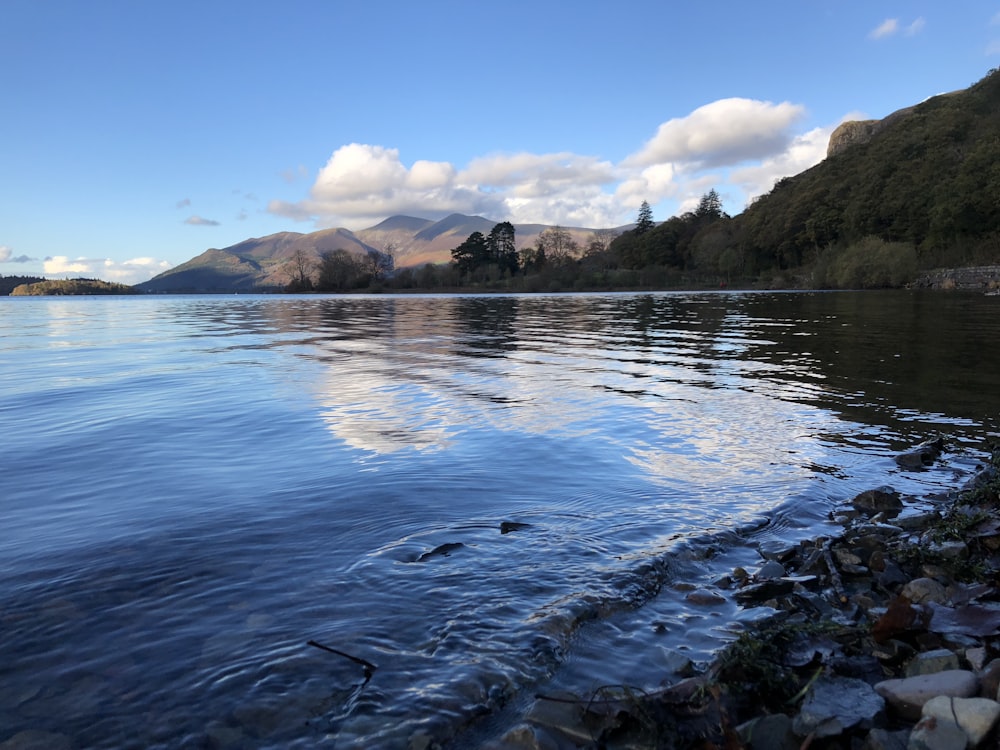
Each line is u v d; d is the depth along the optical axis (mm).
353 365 11734
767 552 3740
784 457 5656
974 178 65500
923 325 18609
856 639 2785
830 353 12703
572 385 9352
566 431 6523
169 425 6816
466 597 3037
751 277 100125
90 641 2600
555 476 5035
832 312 26422
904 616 2814
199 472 5109
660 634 2807
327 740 2078
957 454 5758
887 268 60312
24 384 9641
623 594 3121
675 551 3643
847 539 3965
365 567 3338
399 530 3873
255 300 76500
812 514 4352
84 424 6898
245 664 2461
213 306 51406
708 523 4113
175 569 3283
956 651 2621
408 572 3291
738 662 2475
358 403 8016
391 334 19328
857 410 7488
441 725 2156
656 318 25781
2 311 42406
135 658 2486
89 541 3660
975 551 3760
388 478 4934
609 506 4383
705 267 107250
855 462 5523
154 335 19656
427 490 4656
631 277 99875
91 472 5109
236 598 2984
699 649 2697
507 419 7090
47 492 4594
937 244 70250
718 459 5570
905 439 6242
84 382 9805
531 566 3395
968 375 9680
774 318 23734
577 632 2773
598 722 2193
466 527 3939
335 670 2439
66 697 2248
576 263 121500
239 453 5684
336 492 4590
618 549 3662
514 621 2828
